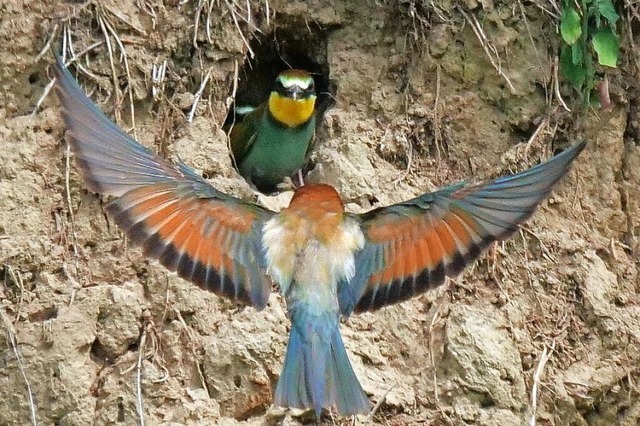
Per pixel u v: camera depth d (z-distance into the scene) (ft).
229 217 26.09
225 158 36.32
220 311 33.37
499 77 38.14
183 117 36.47
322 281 26.30
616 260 36.78
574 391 34.55
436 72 38.34
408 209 26.09
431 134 38.04
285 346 32.99
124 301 32.71
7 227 33.14
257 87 44.29
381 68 38.99
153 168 25.08
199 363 32.76
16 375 31.58
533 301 35.68
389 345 34.37
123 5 36.35
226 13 37.63
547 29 38.19
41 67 35.19
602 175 37.63
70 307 32.40
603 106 37.83
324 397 25.85
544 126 37.73
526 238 36.37
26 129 34.35
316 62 40.88
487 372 33.91
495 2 38.27
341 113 38.63
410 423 33.47
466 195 25.27
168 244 25.36
